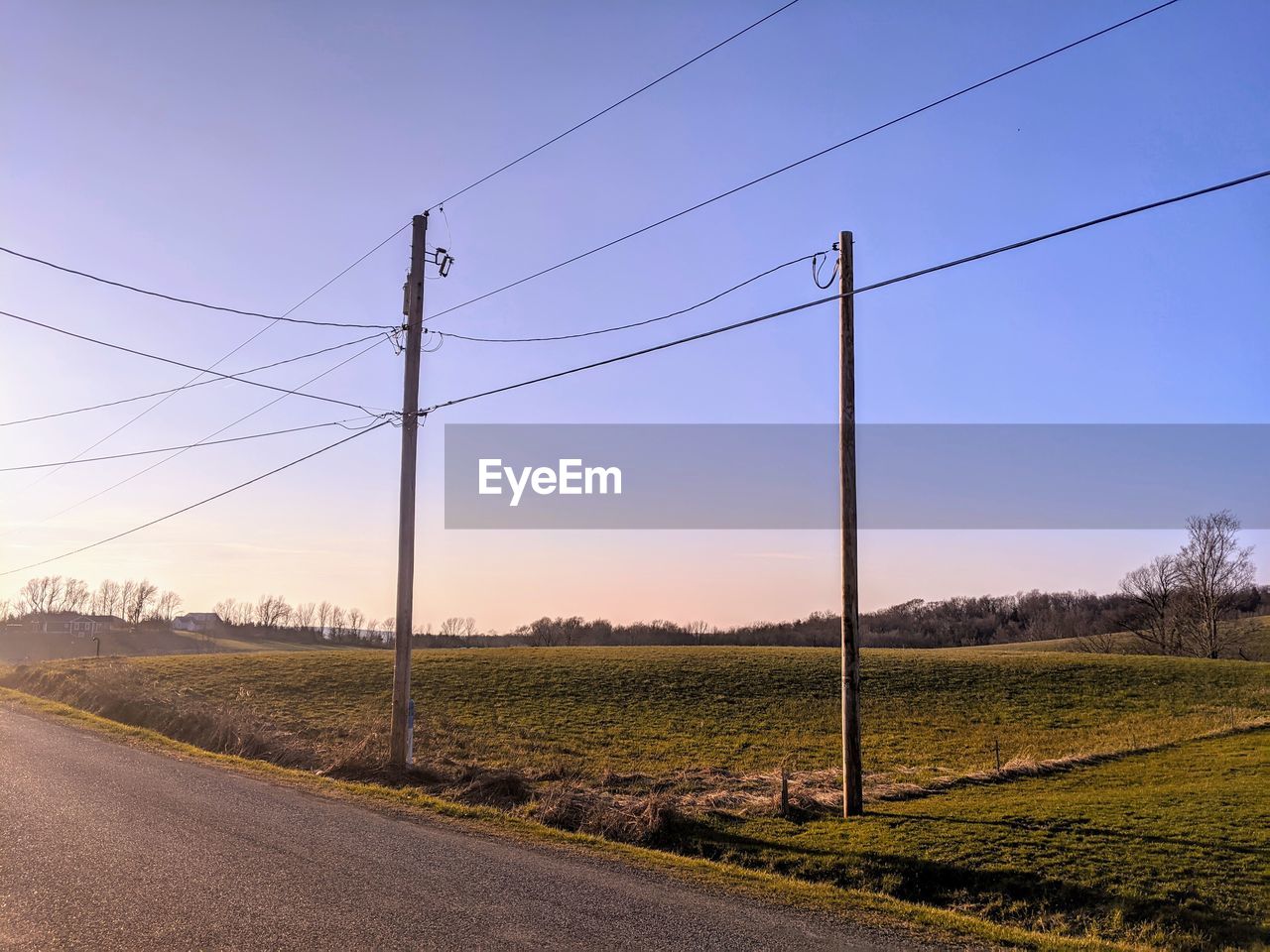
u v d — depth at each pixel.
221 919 7.87
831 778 22.17
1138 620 88.38
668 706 38.59
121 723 28.11
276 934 7.52
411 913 8.30
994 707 39.38
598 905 9.06
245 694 40.16
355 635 126.75
